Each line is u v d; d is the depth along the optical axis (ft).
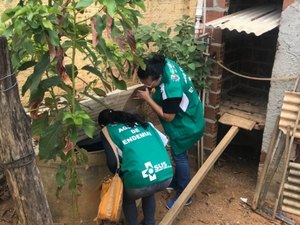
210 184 13.99
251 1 14.66
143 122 10.41
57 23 7.36
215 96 13.75
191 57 12.96
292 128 11.43
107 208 9.44
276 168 12.29
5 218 11.75
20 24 6.76
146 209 10.75
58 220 11.12
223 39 13.25
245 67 15.56
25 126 6.91
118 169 9.82
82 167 10.25
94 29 7.36
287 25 11.30
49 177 10.57
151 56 12.73
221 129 14.96
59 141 8.45
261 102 14.67
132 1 7.75
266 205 12.89
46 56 7.83
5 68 6.39
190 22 14.28
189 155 15.07
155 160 9.83
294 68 11.53
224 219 12.26
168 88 11.18
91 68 9.26
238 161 15.43
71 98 8.55
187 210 12.64
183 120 11.85
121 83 9.18
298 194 11.88
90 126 8.39
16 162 6.90
